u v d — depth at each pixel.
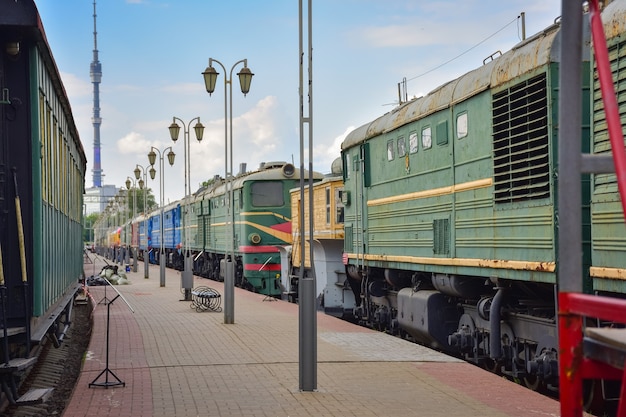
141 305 23.52
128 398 9.10
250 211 28.62
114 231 85.69
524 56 10.02
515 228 10.29
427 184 13.58
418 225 13.99
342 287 20.48
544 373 9.45
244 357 12.36
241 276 30.80
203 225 39.81
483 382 9.95
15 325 8.97
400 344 13.68
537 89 9.71
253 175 28.81
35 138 9.13
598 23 2.87
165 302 24.67
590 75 8.36
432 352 12.70
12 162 9.06
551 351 9.54
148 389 9.66
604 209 8.03
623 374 2.57
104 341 14.56
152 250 64.62
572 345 2.79
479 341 12.52
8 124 9.05
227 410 8.41
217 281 36.78
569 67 2.76
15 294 8.98
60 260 13.05
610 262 7.94
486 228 11.21
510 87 10.35
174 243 52.19
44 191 9.87
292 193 24.88
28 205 9.10
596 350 2.72
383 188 15.97
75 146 18.30
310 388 9.44
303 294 9.48
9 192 9.02
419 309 14.11
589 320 7.67
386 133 15.73
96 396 9.23
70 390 11.35
